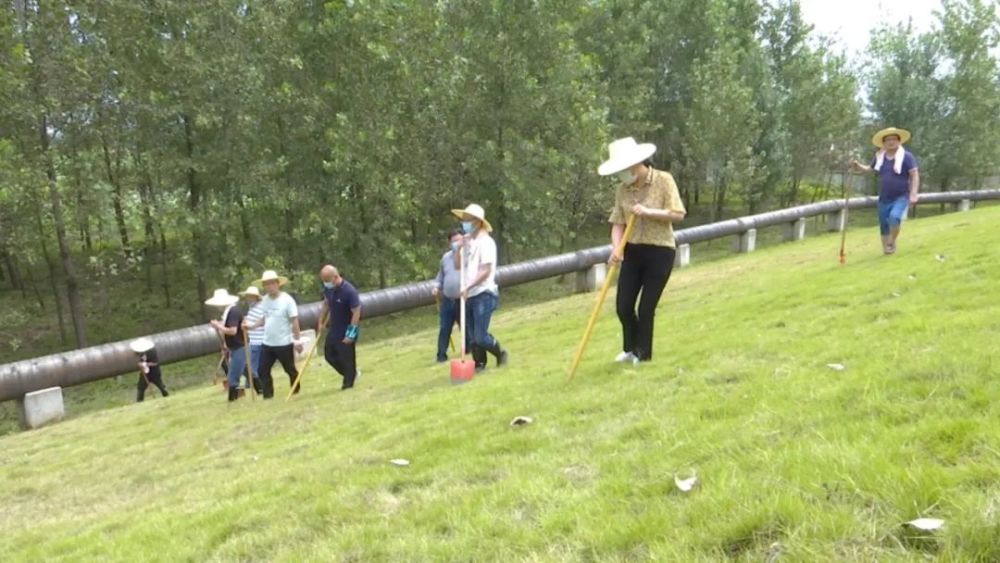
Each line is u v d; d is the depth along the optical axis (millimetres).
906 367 3529
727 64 28984
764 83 31797
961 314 4887
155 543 3668
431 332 14859
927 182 35719
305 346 14172
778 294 8305
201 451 6566
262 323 9930
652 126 28672
